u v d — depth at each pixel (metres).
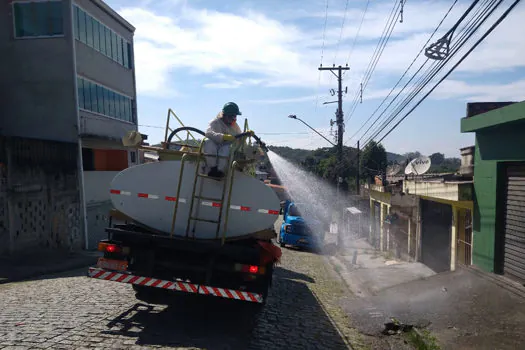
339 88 27.45
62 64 16.36
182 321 6.18
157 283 5.71
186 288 5.68
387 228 18.95
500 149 8.29
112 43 20.08
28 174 13.41
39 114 16.48
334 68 27.33
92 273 5.82
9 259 12.28
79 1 16.92
